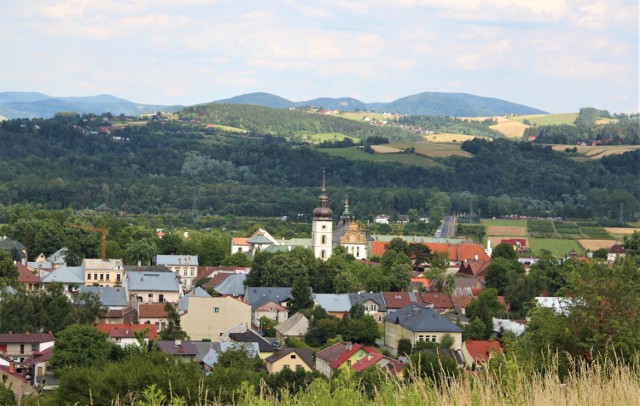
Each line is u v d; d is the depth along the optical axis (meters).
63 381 89.62
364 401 44.59
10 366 154.75
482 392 41.09
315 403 45.00
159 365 88.44
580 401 41.72
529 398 41.75
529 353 69.75
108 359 161.62
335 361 164.00
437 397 41.47
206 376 88.00
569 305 72.62
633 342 67.69
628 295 70.88
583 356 68.56
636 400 41.38
